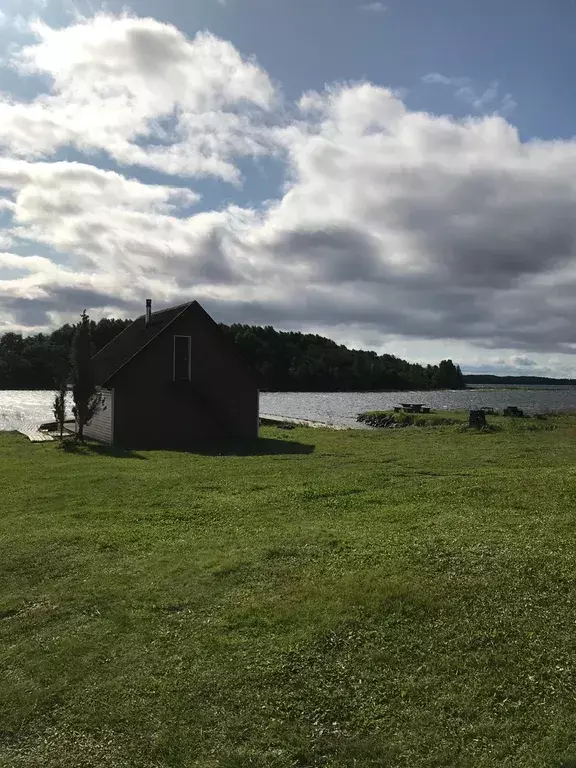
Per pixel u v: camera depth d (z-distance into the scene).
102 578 8.16
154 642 6.29
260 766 4.48
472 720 4.90
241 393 30.39
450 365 196.50
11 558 9.20
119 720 5.08
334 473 16.16
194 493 13.52
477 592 7.03
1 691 5.57
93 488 14.51
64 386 28.97
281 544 9.22
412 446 23.98
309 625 6.42
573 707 4.98
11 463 19.78
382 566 8.02
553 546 8.38
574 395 141.12
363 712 5.05
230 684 5.46
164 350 28.66
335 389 157.00
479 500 11.55
